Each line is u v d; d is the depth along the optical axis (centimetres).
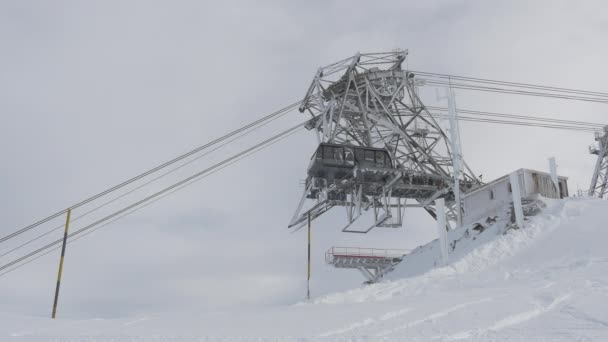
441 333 1267
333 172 5162
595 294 1720
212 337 1240
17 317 1766
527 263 3180
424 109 6328
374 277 5612
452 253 4294
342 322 1480
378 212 5612
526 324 1410
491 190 4962
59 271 2816
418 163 6038
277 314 1769
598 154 7938
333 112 5969
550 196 4753
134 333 1391
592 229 3497
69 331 1477
